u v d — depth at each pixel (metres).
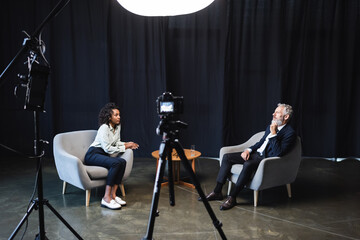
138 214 2.77
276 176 2.96
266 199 3.18
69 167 2.87
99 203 3.02
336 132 4.79
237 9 4.72
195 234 2.40
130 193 3.32
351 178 3.95
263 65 4.81
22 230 2.44
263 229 2.50
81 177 2.80
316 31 4.72
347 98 4.82
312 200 3.17
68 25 4.77
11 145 4.88
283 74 4.75
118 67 4.87
